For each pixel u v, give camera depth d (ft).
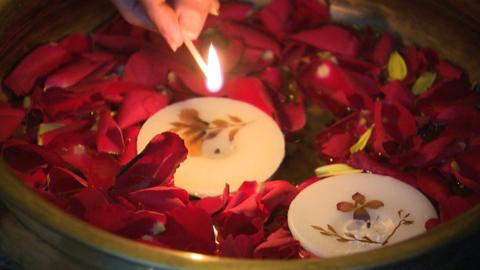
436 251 2.04
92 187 2.36
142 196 2.33
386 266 2.01
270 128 2.53
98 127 2.53
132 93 2.60
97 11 2.81
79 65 2.68
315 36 2.80
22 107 2.61
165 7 2.49
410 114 2.56
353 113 2.64
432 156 2.49
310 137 2.60
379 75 2.74
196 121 2.54
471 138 2.54
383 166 2.48
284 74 2.75
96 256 2.06
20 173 2.41
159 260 2.00
